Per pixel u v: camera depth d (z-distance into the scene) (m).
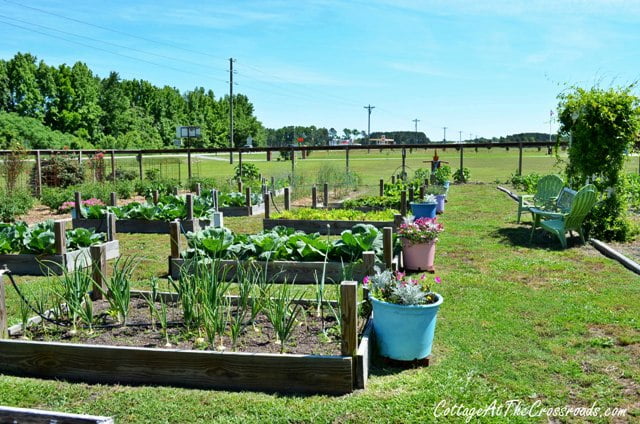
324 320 4.53
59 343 3.79
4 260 7.13
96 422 2.05
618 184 8.77
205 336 4.19
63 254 7.04
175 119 80.75
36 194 17.14
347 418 3.16
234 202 14.00
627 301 5.38
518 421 3.11
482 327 4.70
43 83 63.56
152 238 10.22
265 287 4.68
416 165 41.53
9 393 3.50
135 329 4.38
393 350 3.87
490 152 74.56
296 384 3.51
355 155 71.62
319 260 6.60
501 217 12.13
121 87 75.81
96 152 21.83
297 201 17.16
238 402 3.36
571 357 4.04
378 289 4.05
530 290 5.89
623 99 8.56
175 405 3.33
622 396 3.41
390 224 10.09
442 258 7.74
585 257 7.59
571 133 9.32
